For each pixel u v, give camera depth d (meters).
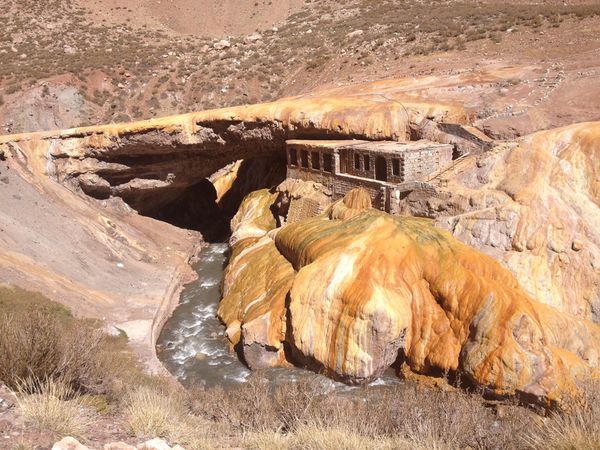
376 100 41.38
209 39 92.12
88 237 41.28
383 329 25.05
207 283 41.38
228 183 63.22
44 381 10.99
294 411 14.18
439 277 26.36
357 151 35.44
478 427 12.34
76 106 70.94
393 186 32.41
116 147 47.25
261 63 75.69
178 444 9.96
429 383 25.06
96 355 13.55
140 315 32.91
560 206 28.00
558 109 34.97
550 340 23.83
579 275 26.38
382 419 13.38
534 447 10.14
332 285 26.94
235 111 44.28
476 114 37.16
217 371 28.64
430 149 33.31
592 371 23.31
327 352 26.30
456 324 25.17
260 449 10.80
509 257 27.44
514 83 39.78
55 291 31.59
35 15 93.69
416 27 65.38
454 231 29.39
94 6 100.44
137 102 73.12
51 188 44.91
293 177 41.34
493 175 30.86
